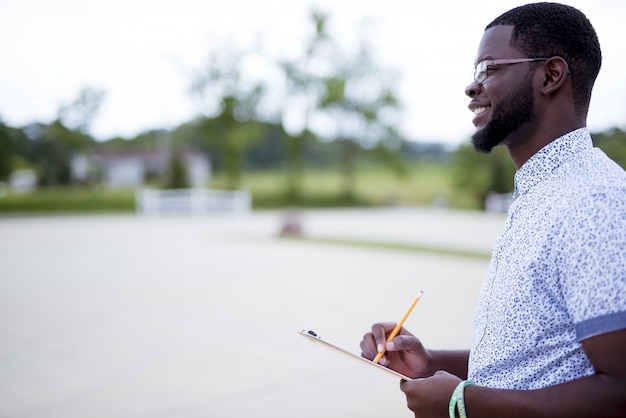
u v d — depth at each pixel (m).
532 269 1.22
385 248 13.53
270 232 17.84
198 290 8.60
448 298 7.87
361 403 4.30
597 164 1.24
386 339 1.63
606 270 1.11
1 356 5.51
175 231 18.28
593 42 1.30
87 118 39.56
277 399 4.39
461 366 1.64
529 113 1.31
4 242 15.16
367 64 39.41
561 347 1.21
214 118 37.66
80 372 5.04
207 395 4.47
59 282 9.33
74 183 40.41
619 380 1.09
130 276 9.84
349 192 41.06
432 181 47.03
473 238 15.82
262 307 7.47
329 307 7.43
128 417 4.07
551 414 1.14
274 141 51.91
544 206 1.25
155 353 5.56
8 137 39.16
